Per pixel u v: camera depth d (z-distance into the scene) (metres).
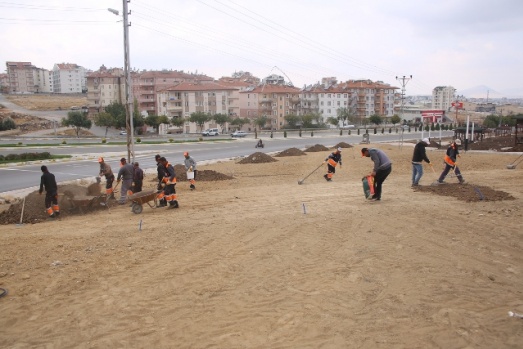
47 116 106.31
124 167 15.98
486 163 25.94
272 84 119.75
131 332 5.54
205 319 5.78
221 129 102.69
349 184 17.08
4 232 11.52
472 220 9.63
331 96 117.94
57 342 5.36
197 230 9.97
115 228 11.00
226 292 6.57
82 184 22.14
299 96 116.12
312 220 10.12
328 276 6.92
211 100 103.12
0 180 27.66
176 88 101.81
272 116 111.19
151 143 61.44
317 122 110.31
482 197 11.94
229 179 22.78
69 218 13.66
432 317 5.45
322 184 17.61
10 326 5.81
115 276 7.38
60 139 71.56
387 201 12.02
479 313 5.52
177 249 8.68
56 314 6.09
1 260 8.44
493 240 8.30
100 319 5.90
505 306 5.68
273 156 38.75
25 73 180.62
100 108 116.50
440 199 12.09
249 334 5.33
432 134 83.31
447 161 14.70
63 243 9.58
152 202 15.59
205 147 54.94
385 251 7.87
